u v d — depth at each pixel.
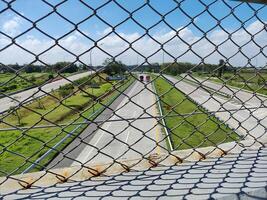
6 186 1.52
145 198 1.42
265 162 1.80
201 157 1.86
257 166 1.75
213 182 1.56
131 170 1.71
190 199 1.41
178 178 1.61
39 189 1.50
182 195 1.44
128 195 1.45
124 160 1.79
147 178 1.62
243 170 1.69
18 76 1.34
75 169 1.69
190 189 1.49
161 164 1.77
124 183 1.57
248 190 1.47
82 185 1.55
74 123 1.54
